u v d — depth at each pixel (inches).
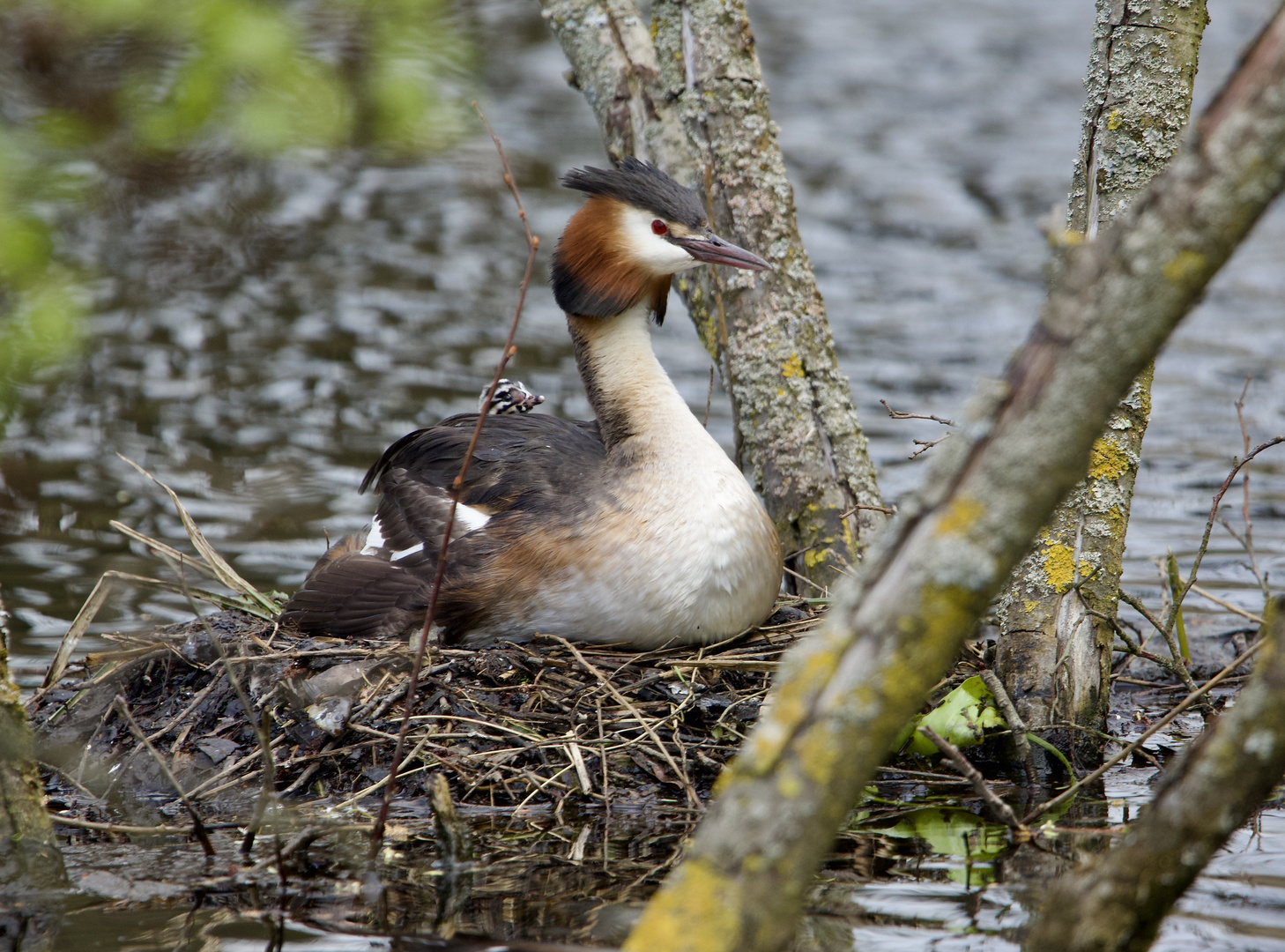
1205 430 655.1
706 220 407.8
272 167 1030.4
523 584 376.5
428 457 422.3
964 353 774.5
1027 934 261.3
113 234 914.7
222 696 365.1
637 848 309.7
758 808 189.9
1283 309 855.7
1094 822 319.0
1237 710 196.5
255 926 273.1
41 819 289.0
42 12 477.1
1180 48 350.0
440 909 279.4
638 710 351.9
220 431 675.4
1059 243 233.6
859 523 440.5
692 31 452.1
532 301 904.3
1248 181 180.2
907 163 1211.9
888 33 1718.8
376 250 1005.8
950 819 324.8
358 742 348.2
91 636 449.1
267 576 504.4
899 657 188.1
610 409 402.3
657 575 370.6
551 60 1498.5
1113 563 362.9
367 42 508.7
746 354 444.5
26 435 666.8
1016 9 1860.2
